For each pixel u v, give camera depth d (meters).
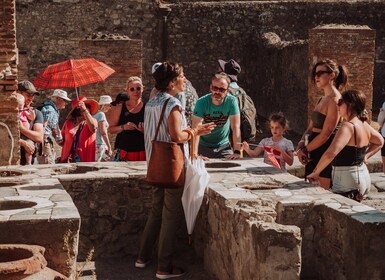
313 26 18.92
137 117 7.15
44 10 18.30
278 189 5.47
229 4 18.72
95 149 7.85
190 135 5.33
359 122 5.52
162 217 5.43
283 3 18.84
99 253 6.00
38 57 18.39
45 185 5.59
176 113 5.25
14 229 4.42
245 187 5.59
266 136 15.47
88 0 18.38
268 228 4.33
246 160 6.88
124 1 18.47
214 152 7.02
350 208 4.79
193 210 5.38
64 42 18.42
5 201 5.00
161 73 5.36
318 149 6.03
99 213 5.99
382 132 8.07
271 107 17.39
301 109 15.27
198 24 18.69
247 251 4.59
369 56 13.02
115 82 13.37
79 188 5.95
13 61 7.67
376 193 6.53
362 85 13.07
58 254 4.48
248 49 18.77
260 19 18.75
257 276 4.40
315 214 4.98
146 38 18.64
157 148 5.20
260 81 18.16
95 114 8.70
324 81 5.95
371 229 4.40
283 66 16.42
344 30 12.99
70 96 17.56
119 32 18.53
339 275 4.71
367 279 4.43
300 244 4.33
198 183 5.36
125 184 6.02
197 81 18.81
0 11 7.59
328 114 5.89
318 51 13.07
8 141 7.25
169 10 18.52
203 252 5.77
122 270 5.63
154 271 5.58
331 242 4.82
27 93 7.58
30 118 7.62
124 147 7.10
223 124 6.94
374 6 18.84
